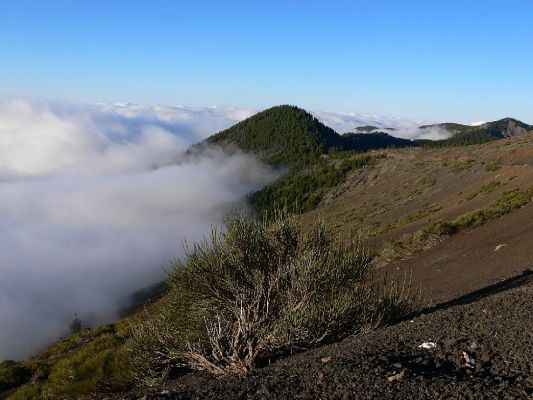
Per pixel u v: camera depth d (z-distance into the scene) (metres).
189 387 5.74
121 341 14.65
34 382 13.55
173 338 8.29
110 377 9.41
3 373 14.63
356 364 5.31
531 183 29.30
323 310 7.46
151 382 8.10
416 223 32.31
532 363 4.82
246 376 5.78
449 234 22.36
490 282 12.77
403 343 6.18
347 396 4.45
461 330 6.29
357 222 46.06
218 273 8.17
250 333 7.40
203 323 8.29
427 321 7.10
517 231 19.19
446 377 4.72
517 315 6.55
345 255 8.38
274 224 8.65
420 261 19.70
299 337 7.25
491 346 5.49
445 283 14.63
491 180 39.41
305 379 5.11
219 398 4.82
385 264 21.02
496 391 4.25
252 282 8.14
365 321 7.79
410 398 4.29
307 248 8.36
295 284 7.98
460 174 50.16
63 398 9.57
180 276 8.42
